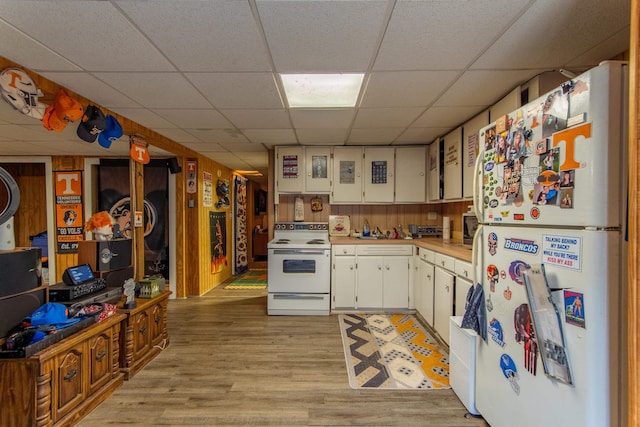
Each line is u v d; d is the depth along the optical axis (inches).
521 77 81.2
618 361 41.4
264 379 89.9
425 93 91.4
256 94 91.9
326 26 58.8
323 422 71.8
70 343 69.1
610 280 41.4
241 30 60.0
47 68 75.2
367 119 115.6
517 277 56.2
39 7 52.3
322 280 145.9
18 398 62.7
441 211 165.0
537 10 54.3
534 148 52.1
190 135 139.6
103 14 54.6
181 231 179.0
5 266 66.7
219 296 183.0
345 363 99.3
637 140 36.1
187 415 74.0
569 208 45.3
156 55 69.4
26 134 131.8
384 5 52.7
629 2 51.9
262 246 325.7
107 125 100.5
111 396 81.6
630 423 36.5
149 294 103.3
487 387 67.2
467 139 115.5
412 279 146.6
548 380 48.9
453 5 52.9
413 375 92.2
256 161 207.2
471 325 70.9
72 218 175.8
